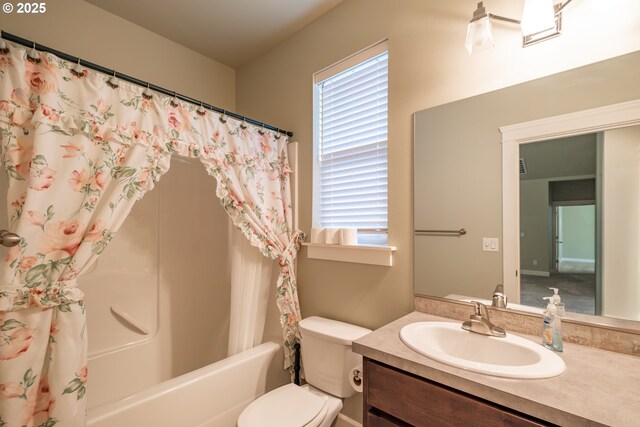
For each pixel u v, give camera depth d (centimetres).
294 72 202
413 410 85
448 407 79
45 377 98
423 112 138
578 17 102
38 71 100
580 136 101
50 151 98
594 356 89
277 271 187
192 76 221
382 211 163
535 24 103
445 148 131
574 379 75
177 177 202
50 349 98
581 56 101
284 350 173
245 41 211
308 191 191
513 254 114
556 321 94
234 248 164
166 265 194
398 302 145
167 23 191
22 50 97
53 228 98
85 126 106
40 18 157
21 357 91
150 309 186
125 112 117
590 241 99
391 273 148
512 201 115
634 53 93
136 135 119
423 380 84
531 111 111
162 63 204
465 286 125
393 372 90
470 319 110
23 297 92
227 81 244
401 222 146
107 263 170
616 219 95
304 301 189
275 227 176
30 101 98
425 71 138
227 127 154
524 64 112
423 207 138
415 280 138
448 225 130
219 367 142
